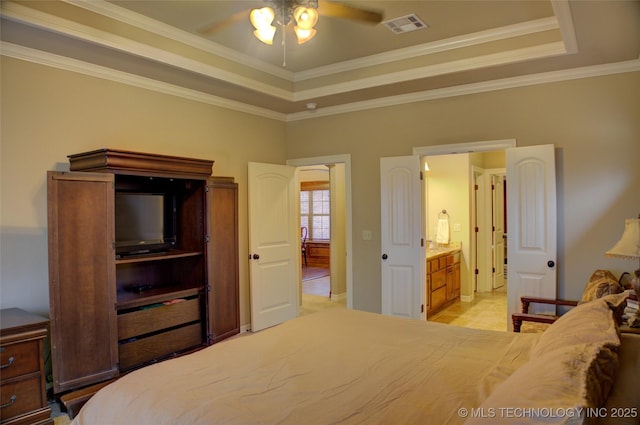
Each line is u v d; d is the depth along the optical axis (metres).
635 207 3.52
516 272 3.91
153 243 4.01
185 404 1.55
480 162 6.72
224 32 3.50
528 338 2.24
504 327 4.88
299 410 1.49
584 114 3.69
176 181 4.24
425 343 2.22
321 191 10.80
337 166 6.46
